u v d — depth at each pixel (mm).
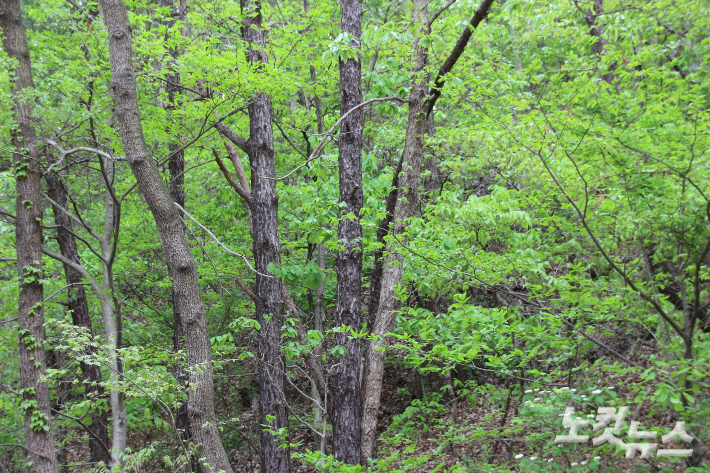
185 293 5977
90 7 8039
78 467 10016
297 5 10492
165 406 5430
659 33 7230
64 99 6859
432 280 6801
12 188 9648
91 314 11891
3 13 7184
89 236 11578
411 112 7191
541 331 5242
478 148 7000
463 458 6281
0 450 9828
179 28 7926
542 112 5012
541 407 4598
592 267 5820
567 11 6559
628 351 5711
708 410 3855
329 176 9258
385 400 12961
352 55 5863
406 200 6988
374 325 7031
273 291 8641
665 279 4957
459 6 8625
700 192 4031
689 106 4602
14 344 9648
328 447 10961
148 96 8906
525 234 6789
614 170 4961
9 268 10758
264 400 8422
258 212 8758
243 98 7113
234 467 11484
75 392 9477
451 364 5859
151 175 5938
